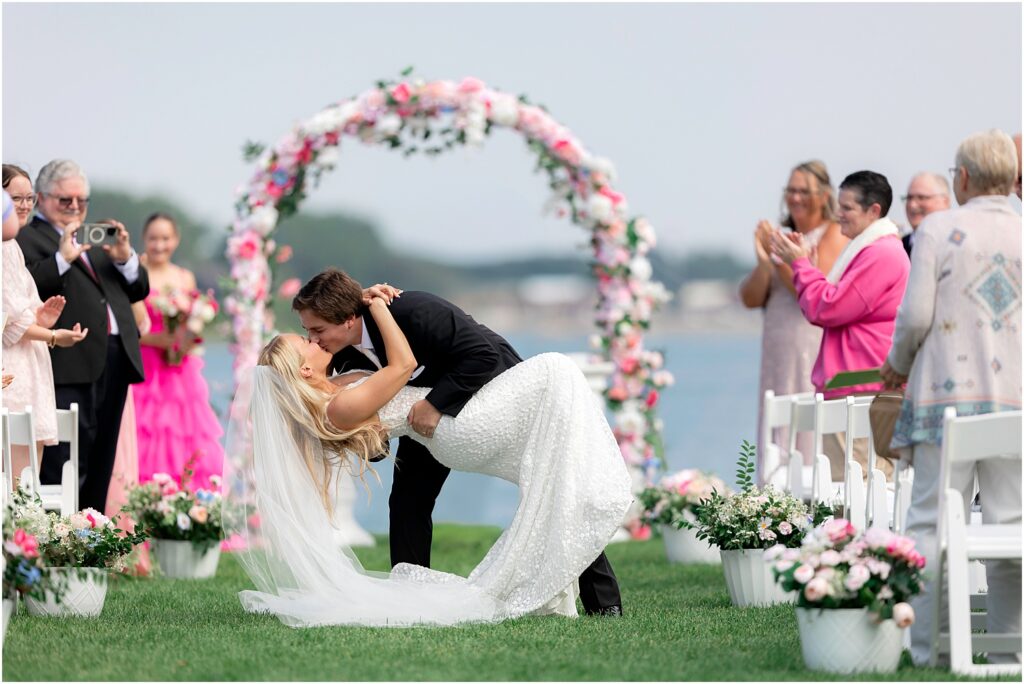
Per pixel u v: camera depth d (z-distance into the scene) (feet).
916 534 26.27
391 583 30.91
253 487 31.27
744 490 35.35
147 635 28.55
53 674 24.56
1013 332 25.84
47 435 35.42
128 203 326.44
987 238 25.98
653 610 33.19
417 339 30.50
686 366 318.86
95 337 40.96
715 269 383.65
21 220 36.04
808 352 45.68
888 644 24.89
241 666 25.00
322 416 30.58
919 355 26.45
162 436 50.83
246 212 55.62
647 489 48.93
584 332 396.37
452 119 55.83
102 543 32.50
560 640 27.66
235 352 54.70
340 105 55.67
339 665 25.12
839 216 40.34
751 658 26.12
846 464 33.40
